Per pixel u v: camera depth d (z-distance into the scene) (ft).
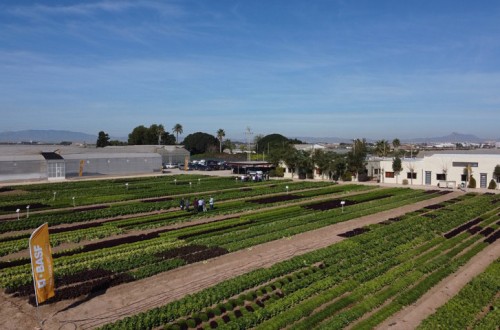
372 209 200.13
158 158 408.05
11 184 293.84
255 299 91.35
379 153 530.27
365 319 82.43
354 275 105.29
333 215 185.06
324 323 80.07
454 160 296.71
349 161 339.36
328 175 349.41
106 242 137.90
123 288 98.07
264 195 255.29
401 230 153.99
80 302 90.07
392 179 323.57
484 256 124.88
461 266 115.44
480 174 286.66
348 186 298.56
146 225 165.48
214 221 175.52
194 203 197.98
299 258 118.42
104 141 653.30
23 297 92.68
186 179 336.08
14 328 78.43
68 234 149.07
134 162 389.39
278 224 164.76
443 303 91.09
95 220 179.32
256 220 174.60
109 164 371.76
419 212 191.93
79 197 234.79
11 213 189.98
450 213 186.19
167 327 78.02
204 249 129.29
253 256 123.75
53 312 85.15
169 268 111.24
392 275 103.91
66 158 346.13
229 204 214.48
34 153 346.13
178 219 176.55
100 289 96.73
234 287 95.86
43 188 272.72
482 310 87.61
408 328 79.51
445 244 134.31
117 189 270.05
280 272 106.93
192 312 85.30
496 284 99.19
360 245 132.98
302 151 371.15
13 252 128.57
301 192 266.77
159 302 90.53
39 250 84.89
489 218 178.81
